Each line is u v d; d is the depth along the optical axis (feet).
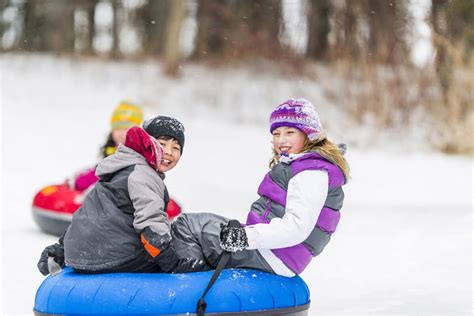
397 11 139.54
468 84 133.90
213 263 33.19
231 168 119.14
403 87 139.23
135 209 31.14
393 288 46.60
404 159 127.34
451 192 101.19
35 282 48.08
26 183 98.32
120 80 183.21
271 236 31.27
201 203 89.25
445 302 42.52
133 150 32.35
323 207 32.76
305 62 168.14
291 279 33.63
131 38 212.02
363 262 55.21
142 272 32.12
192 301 30.73
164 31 216.13
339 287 47.26
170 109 164.14
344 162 33.35
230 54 182.39
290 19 174.50
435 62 135.95
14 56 207.92
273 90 170.30
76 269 32.58
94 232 31.53
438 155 133.18
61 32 220.43
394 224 72.43
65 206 64.39
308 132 33.35
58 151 121.39
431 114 138.41
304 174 32.22
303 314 33.81
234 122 159.02
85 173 65.00
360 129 141.90
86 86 177.37
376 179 111.34
